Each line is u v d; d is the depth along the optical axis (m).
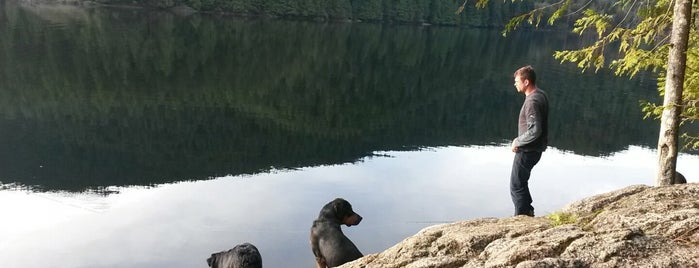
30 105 16.67
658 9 5.52
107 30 40.94
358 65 35.25
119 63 26.95
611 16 5.75
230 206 9.00
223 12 68.44
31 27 37.50
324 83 27.02
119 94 19.59
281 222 8.30
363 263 2.65
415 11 86.00
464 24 92.81
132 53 30.94
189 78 24.66
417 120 19.17
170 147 13.24
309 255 7.04
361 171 11.64
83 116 15.88
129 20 51.34
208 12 67.56
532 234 2.34
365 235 7.86
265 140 14.56
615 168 13.05
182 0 65.62
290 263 6.79
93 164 11.42
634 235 2.14
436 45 55.56
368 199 9.62
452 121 19.33
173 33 43.88
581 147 15.47
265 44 41.97
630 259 2.00
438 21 89.94
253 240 7.53
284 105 20.34
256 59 33.53
